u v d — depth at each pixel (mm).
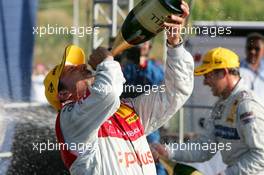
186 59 9602
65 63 9617
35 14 19438
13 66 18484
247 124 12102
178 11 8969
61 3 55562
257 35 22250
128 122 9570
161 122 9992
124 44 9367
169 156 12930
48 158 15141
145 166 9492
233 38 22875
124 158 9258
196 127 23062
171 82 9711
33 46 19250
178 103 9852
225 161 12836
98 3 21016
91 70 10023
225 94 12711
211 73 12773
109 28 20719
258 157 12070
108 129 9328
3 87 17781
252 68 22250
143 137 9734
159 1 8922
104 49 9203
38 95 24422
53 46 43281
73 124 8992
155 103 9852
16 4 18953
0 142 14891
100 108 8742
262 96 22156
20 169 14891
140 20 9109
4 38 18547
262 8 45156
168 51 9602
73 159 9109
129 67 18125
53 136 15359
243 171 12125
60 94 9539
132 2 21984
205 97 22391
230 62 12688
